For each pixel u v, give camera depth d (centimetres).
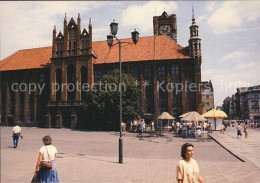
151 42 5500
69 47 5378
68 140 2639
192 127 3303
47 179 673
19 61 6238
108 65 5262
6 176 976
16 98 5872
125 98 4053
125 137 3028
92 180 916
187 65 4862
